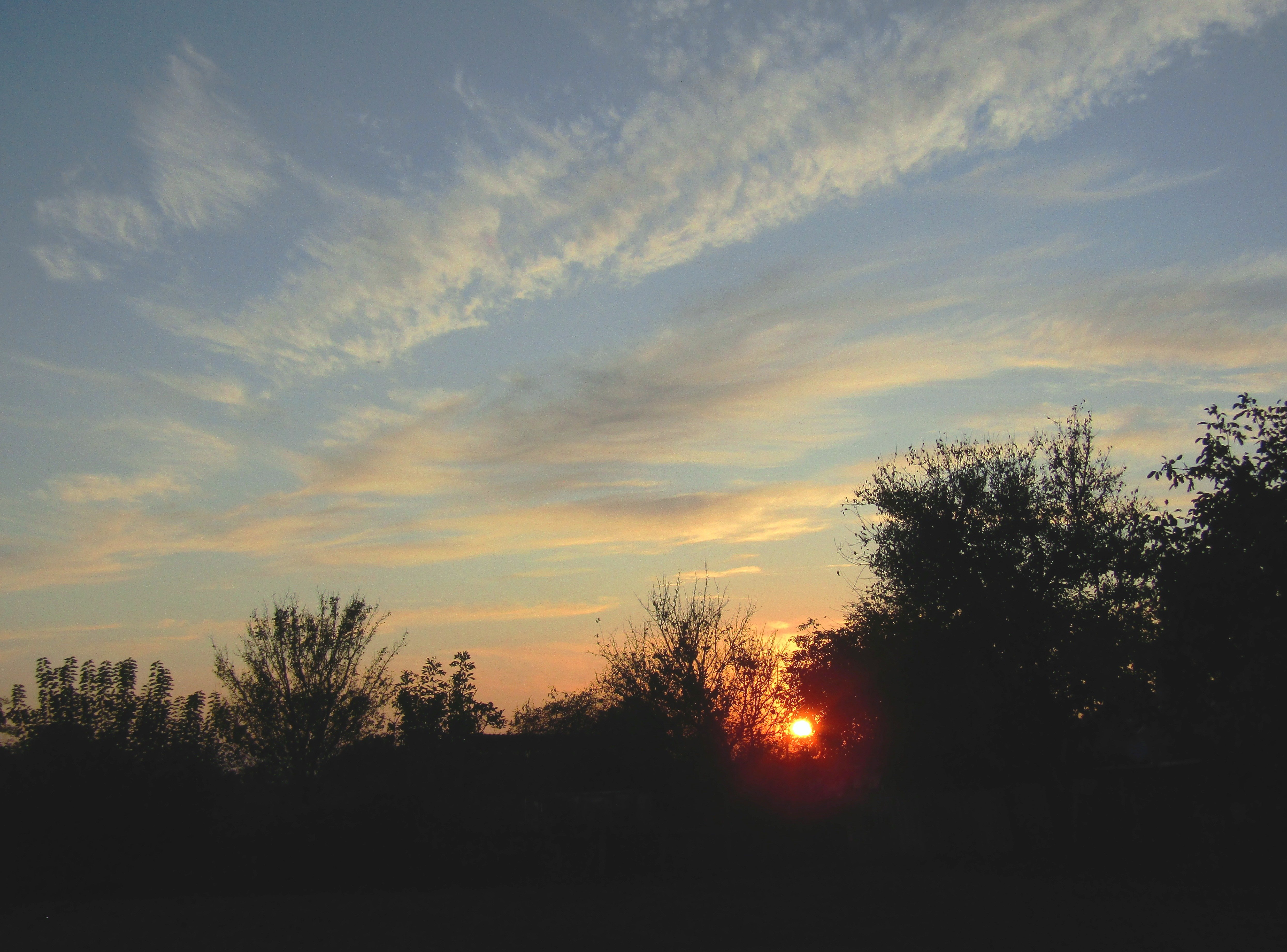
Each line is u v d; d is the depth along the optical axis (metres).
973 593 30.72
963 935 17.84
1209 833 26.61
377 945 18.33
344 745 38.78
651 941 18.34
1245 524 18.59
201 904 25.42
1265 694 18.91
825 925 19.77
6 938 19.70
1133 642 26.62
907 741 36.34
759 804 35.94
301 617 39.06
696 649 37.06
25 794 27.02
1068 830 30.08
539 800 38.03
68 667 32.69
